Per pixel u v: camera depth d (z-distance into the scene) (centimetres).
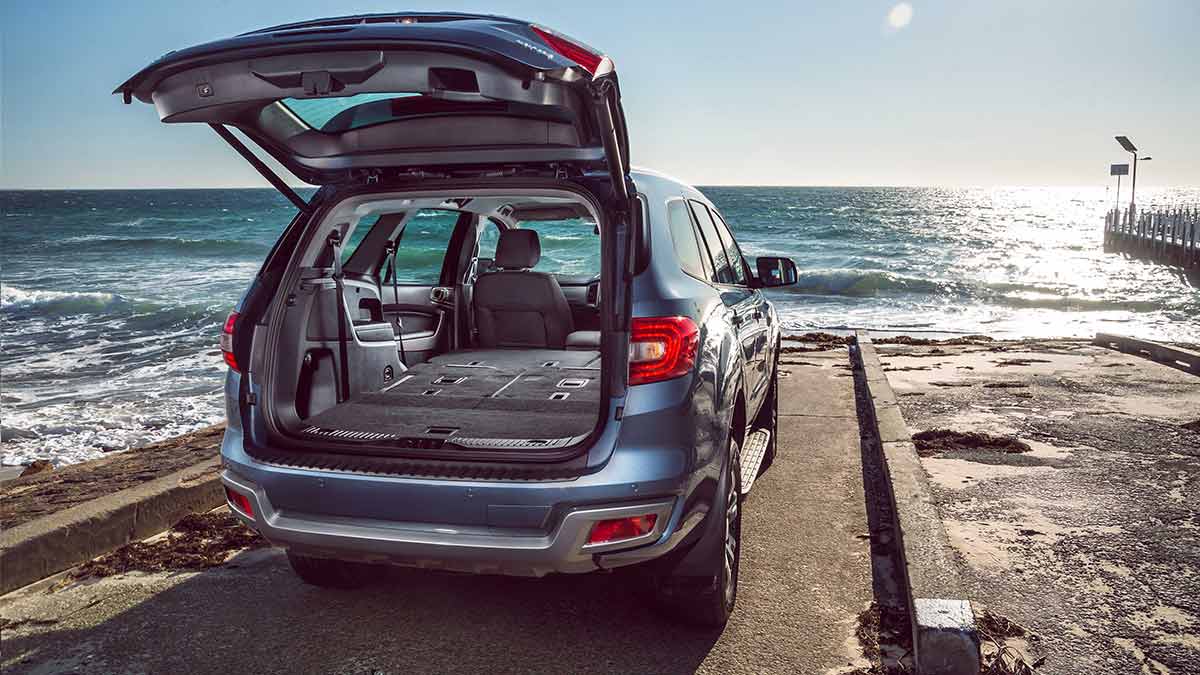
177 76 265
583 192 294
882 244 4678
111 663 311
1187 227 3316
